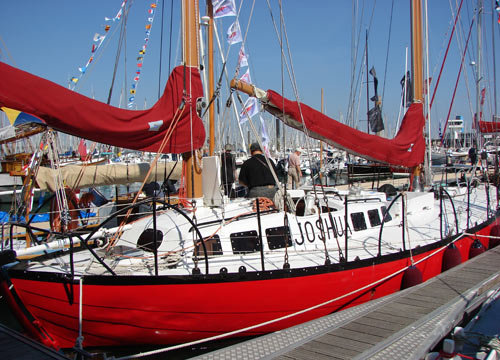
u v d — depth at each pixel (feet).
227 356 13.12
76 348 13.05
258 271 16.40
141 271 16.44
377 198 25.27
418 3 30.14
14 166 38.14
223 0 30.30
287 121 20.95
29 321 15.52
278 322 17.10
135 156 74.38
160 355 16.61
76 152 60.03
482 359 13.76
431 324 15.16
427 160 31.19
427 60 30.76
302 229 20.26
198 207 20.30
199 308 15.74
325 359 12.77
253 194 22.43
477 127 35.99
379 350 13.24
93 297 14.93
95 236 17.30
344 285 18.31
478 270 21.67
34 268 16.51
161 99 19.29
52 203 23.16
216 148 23.31
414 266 20.51
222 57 31.45
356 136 22.89
